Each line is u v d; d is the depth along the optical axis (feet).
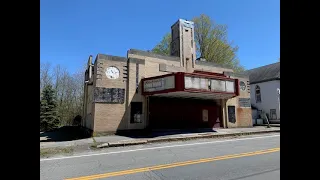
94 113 48.91
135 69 54.39
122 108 51.75
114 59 52.47
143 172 20.34
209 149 32.55
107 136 47.57
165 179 18.30
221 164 23.21
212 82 51.44
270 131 57.93
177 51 64.13
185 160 25.16
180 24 64.75
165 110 57.47
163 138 42.68
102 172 20.57
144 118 53.78
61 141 42.98
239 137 48.60
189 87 47.62
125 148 34.86
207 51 102.42
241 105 71.46
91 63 67.41
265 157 26.71
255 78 100.32
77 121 97.55
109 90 50.83
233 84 55.26
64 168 22.27
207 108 64.80
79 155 29.30
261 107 94.68
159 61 58.70
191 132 53.01
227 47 103.50
